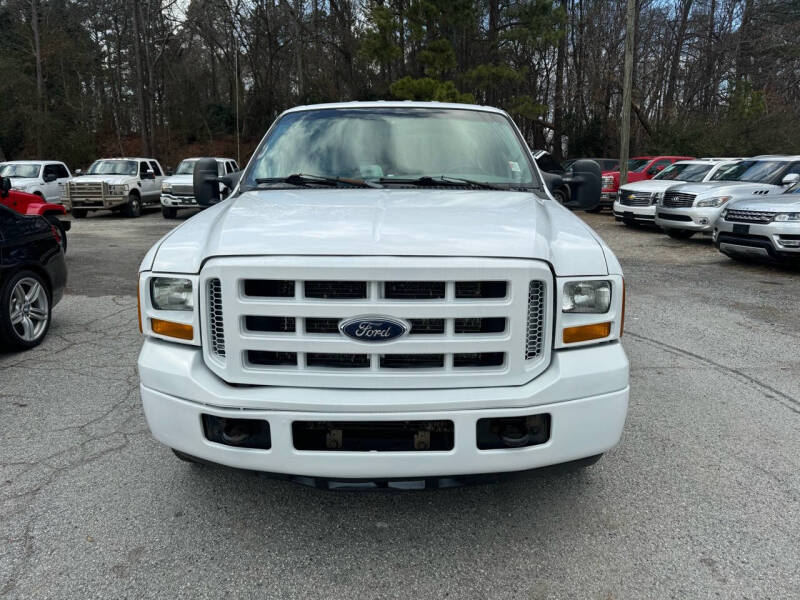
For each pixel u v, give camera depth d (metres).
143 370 2.71
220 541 2.80
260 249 2.50
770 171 13.36
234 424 2.55
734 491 3.26
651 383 4.91
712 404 4.48
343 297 2.46
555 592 2.48
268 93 44.31
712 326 6.66
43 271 5.87
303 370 2.51
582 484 3.33
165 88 46.84
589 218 19.19
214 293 2.57
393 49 24.91
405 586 2.51
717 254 11.92
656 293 8.34
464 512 3.06
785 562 2.66
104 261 10.86
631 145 34.72
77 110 42.50
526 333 2.52
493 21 29.25
